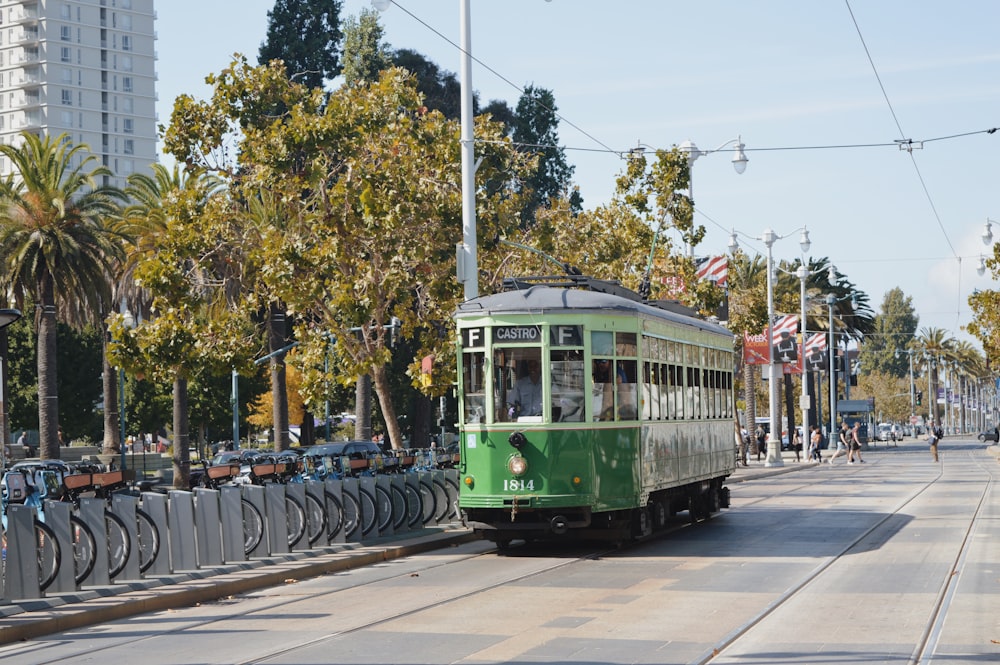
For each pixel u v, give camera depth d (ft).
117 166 649.20
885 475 177.17
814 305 333.21
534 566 67.05
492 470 72.90
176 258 97.96
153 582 57.11
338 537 75.61
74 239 166.71
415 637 43.19
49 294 168.96
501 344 73.36
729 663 37.60
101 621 49.88
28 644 44.91
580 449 72.33
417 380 103.60
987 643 40.57
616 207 150.51
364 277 99.55
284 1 280.92
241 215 100.27
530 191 120.98
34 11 628.28
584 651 39.75
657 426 80.84
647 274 135.03
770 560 66.90
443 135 101.76
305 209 100.07
